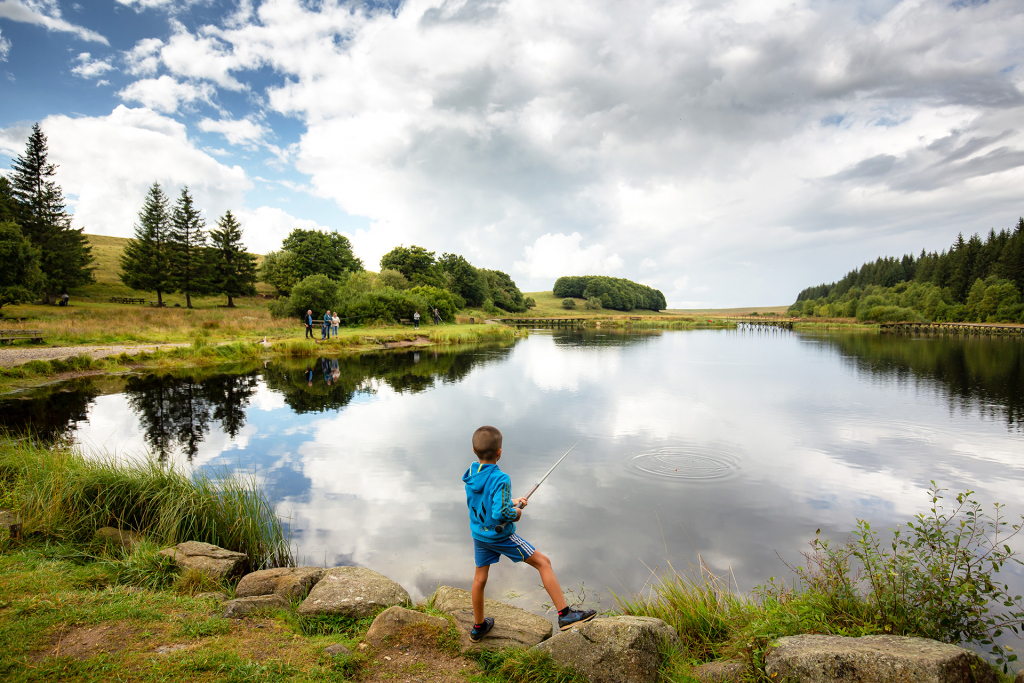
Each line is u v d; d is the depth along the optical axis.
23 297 30.03
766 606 4.29
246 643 3.31
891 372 24.70
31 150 52.94
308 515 7.45
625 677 3.06
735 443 11.73
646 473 9.55
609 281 154.12
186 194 60.16
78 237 54.47
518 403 16.45
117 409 14.27
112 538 5.48
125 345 26.38
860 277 130.62
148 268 58.50
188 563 4.82
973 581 3.78
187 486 6.61
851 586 4.32
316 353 30.47
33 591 3.93
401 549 6.35
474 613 3.63
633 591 5.38
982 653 4.03
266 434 12.20
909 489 8.84
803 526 7.22
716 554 6.34
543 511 7.70
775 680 2.97
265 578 4.65
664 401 16.89
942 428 13.34
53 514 5.66
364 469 9.68
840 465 10.14
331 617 4.08
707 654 3.80
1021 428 13.28
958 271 84.62
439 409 15.42
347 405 15.91
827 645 3.06
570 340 49.28
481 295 94.56
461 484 8.88
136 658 2.99
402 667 3.20
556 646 3.21
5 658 2.91
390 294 50.22
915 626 3.78
